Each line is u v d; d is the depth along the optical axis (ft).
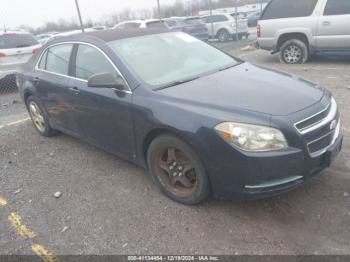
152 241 10.56
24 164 16.49
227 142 10.07
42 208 12.82
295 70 31.14
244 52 45.01
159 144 11.78
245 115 10.17
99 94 13.48
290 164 9.95
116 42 14.07
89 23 68.69
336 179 12.54
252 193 10.19
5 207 13.12
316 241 9.89
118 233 11.05
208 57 14.97
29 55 34.09
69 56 15.65
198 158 10.85
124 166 15.14
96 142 15.03
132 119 12.36
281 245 9.88
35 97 18.39
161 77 12.89
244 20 67.87
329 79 26.73
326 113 11.07
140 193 13.00
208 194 11.31
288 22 33.35
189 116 10.75
